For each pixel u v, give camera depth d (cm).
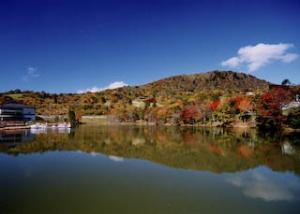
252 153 4688
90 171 3331
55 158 4262
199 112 15175
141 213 2058
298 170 3372
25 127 12275
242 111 13125
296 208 2155
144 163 3850
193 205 2211
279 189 2606
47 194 2456
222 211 2097
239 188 2652
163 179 2972
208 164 3766
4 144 6075
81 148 5497
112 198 2367
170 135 8650
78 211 2088
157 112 18812
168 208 2152
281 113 9838
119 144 6219
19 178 2992
